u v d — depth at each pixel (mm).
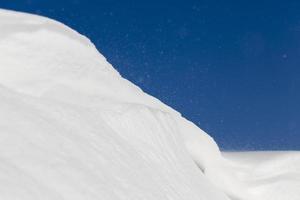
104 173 7887
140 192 8383
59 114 9211
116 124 11109
